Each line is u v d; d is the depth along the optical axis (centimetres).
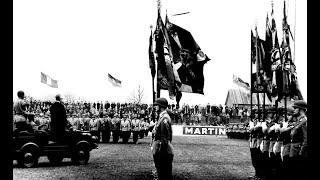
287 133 1012
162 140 948
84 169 1529
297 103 955
